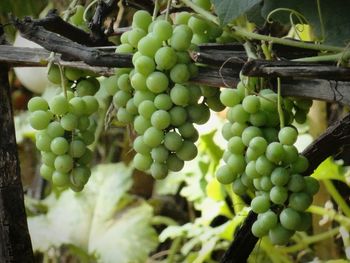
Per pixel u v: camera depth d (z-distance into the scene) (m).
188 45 0.74
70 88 0.85
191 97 0.75
